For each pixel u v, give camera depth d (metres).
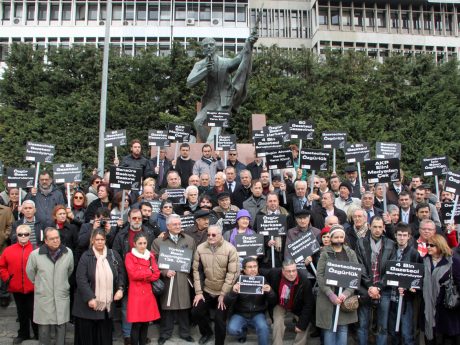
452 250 6.60
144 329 6.96
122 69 23.78
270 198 8.12
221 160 11.70
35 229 8.17
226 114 12.21
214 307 7.59
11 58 24.30
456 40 41.47
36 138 22.08
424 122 22.98
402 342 7.00
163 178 11.48
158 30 37.34
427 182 19.39
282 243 7.94
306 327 6.91
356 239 7.55
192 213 8.39
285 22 42.12
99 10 37.69
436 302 6.59
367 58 25.58
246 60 14.04
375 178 9.14
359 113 23.42
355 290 6.93
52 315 6.70
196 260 7.29
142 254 6.92
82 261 6.71
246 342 7.40
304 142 21.81
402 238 6.99
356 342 7.42
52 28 37.31
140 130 22.69
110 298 6.71
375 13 41.22
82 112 22.34
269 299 6.99
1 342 7.46
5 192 10.41
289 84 24.16
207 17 38.03
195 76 13.68
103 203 8.70
